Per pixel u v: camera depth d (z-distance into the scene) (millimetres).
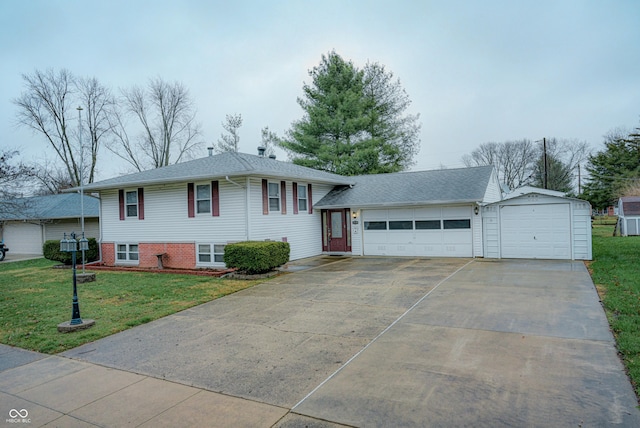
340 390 4020
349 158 25344
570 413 3328
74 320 6727
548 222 13055
